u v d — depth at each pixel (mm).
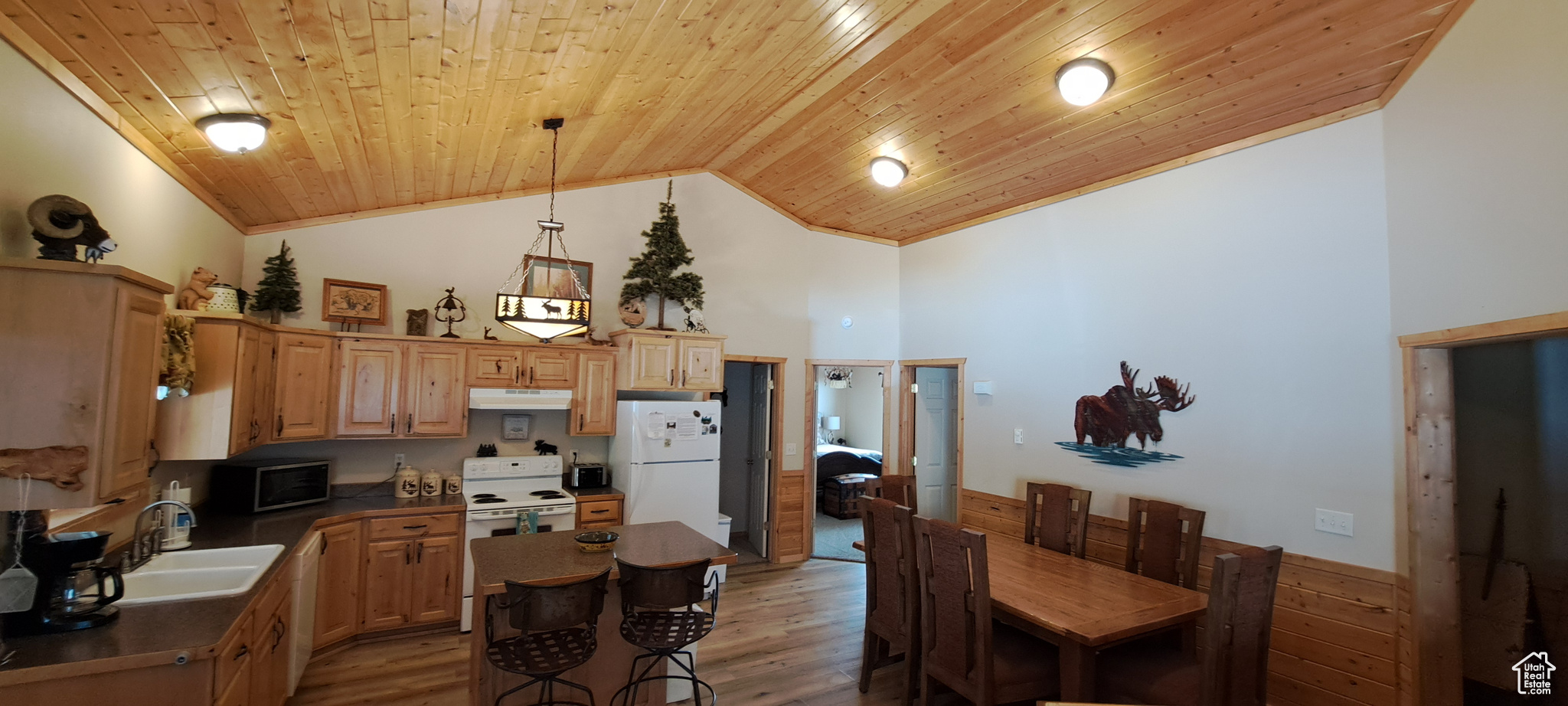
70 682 1829
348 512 3998
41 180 2221
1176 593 3230
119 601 2309
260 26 2201
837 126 4812
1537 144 2348
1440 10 2826
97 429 1984
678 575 2715
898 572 3463
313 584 3584
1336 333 3428
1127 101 3783
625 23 2875
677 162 5680
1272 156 3746
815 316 6469
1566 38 2223
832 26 3389
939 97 4160
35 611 2023
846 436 11008
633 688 3191
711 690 3033
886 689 3650
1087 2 3119
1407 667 3064
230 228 4094
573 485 5121
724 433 7176
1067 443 4836
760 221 6285
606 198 5590
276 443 3910
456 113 3377
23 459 1917
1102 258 4672
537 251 5285
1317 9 2930
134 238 2871
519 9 2490
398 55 2615
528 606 2496
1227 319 3922
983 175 5016
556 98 3545
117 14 2016
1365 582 3268
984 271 5645
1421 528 3014
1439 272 2879
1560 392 3256
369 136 3391
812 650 4180
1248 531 3764
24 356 1937
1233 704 2520
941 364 6066
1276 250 3701
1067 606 3012
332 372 4262
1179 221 4207
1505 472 3395
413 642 4121
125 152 2779
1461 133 2732
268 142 3148
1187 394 4102
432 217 4922
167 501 2838
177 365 2865
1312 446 3506
